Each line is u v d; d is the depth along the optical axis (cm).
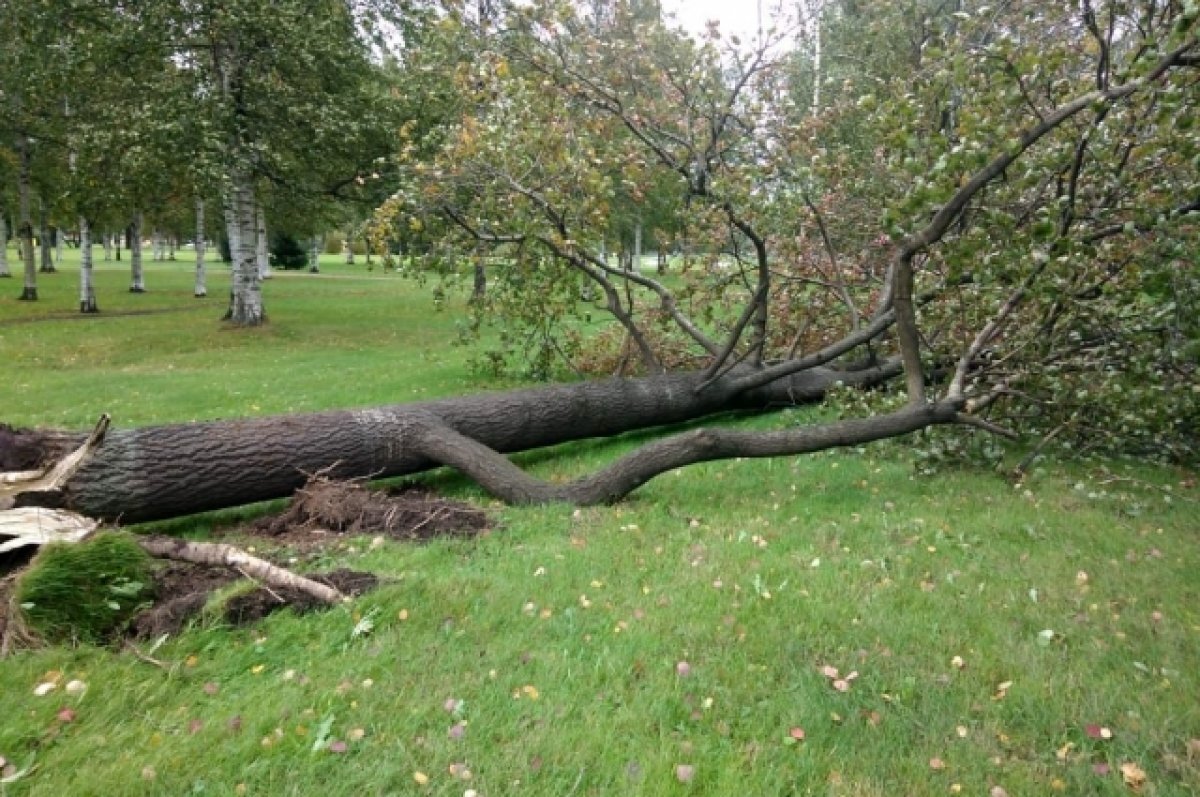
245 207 1659
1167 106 380
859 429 528
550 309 880
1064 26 534
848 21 1253
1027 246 479
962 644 320
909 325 539
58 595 319
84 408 886
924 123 457
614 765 245
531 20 636
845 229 792
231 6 1340
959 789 236
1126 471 579
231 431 481
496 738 258
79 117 1570
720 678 294
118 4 1404
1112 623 337
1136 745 256
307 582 350
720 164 670
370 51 1627
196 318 1891
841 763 247
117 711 270
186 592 350
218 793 232
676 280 969
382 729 261
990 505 504
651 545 432
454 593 359
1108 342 554
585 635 326
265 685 286
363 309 2173
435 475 591
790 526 464
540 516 481
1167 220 447
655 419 708
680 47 657
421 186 676
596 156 673
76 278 3116
